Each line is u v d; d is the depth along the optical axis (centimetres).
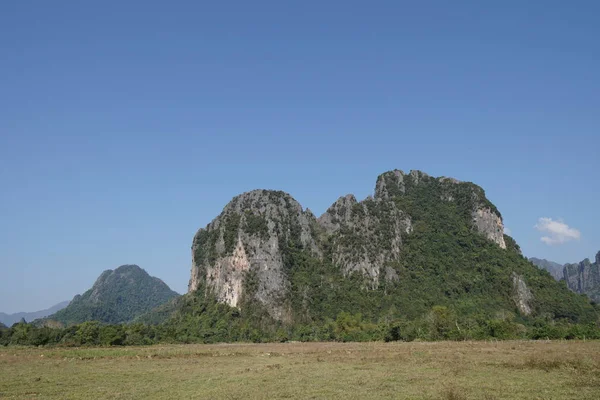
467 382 3856
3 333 12394
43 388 4250
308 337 14325
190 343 13362
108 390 4078
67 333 12481
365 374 4556
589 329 10781
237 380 4428
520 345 8044
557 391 3381
